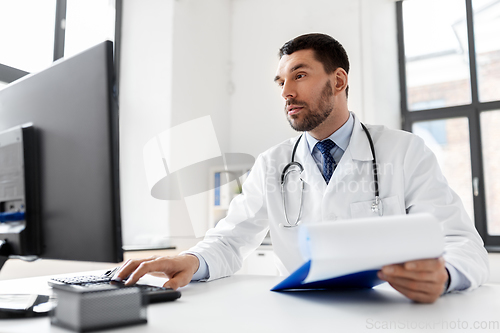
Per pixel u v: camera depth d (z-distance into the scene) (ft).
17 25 7.48
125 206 8.62
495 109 9.38
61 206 1.78
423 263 1.70
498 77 9.48
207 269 2.77
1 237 1.98
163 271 2.36
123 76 9.15
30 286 2.46
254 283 2.61
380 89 9.53
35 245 1.87
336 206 3.55
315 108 3.69
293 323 1.54
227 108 10.87
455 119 9.84
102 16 9.05
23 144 1.91
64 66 1.82
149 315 1.67
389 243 1.59
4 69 7.03
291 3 10.55
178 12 9.04
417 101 10.26
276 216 3.86
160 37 8.94
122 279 2.30
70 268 5.62
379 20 9.95
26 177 1.90
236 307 1.83
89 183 1.69
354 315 1.67
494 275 8.11
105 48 1.67
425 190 3.30
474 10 9.85
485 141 9.48
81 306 1.37
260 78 10.71
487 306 1.84
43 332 1.38
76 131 1.74
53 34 8.07
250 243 3.70
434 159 3.51
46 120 1.86
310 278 1.73
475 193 9.34
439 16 10.23
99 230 1.65
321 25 10.07
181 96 8.96
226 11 11.10
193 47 9.52
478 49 9.73
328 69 3.74
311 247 1.60
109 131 1.64
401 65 10.46
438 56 10.16
